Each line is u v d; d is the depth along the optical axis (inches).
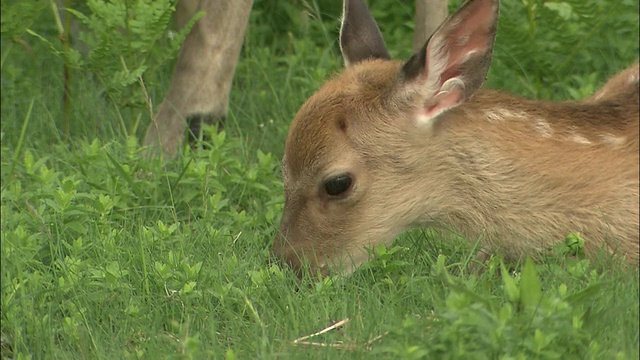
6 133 551.2
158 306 380.2
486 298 335.6
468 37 394.9
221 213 458.6
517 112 407.2
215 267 405.4
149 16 510.0
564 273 376.5
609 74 563.5
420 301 376.8
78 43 600.4
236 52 531.5
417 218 411.5
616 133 406.6
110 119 567.2
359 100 403.5
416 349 313.7
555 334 315.3
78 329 365.4
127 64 532.4
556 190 401.7
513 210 406.0
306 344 347.9
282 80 611.5
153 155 524.7
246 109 587.8
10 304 371.9
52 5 542.6
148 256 410.3
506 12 558.3
